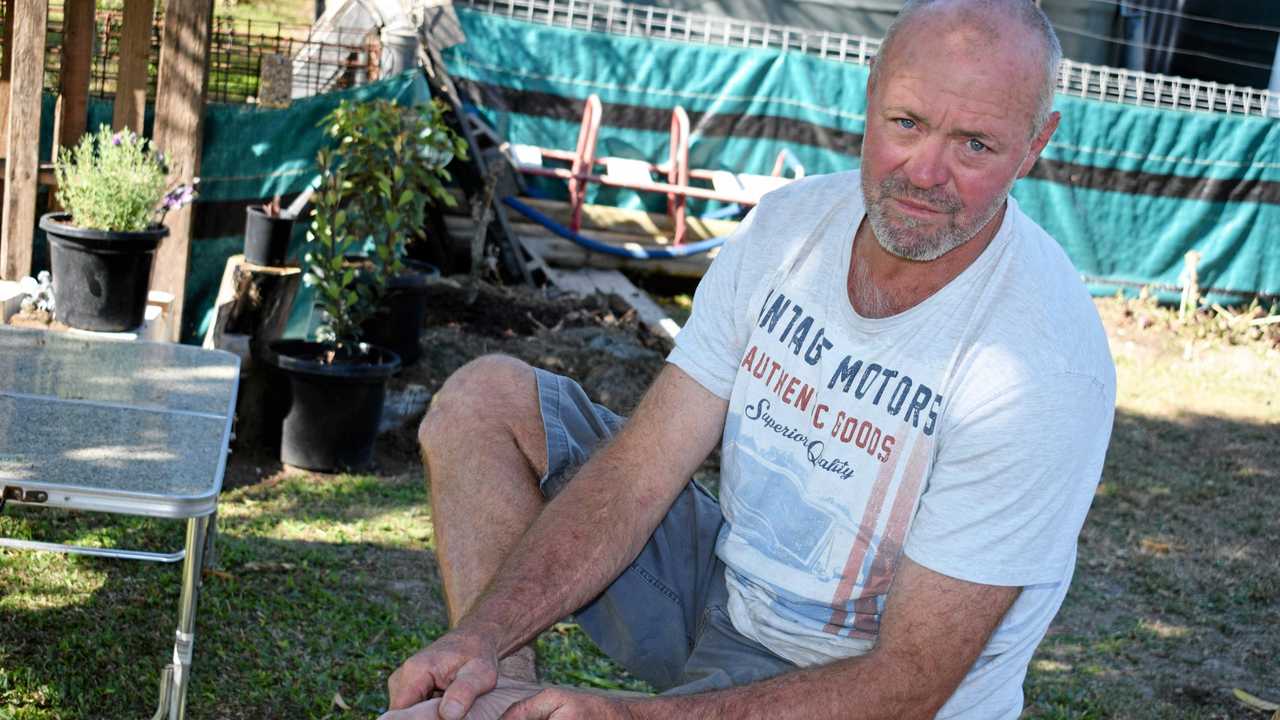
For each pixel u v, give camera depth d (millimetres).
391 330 6625
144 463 3055
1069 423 1910
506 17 9859
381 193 6324
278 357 5723
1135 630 5059
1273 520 6629
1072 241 11039
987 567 1922
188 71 6031
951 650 1929
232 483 5531
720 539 2312
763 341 2180
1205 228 11211
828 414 2084
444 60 9750
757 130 10414
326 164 6219
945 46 1856
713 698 1888
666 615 2389
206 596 4164
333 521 5172
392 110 6332
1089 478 1965
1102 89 11094
